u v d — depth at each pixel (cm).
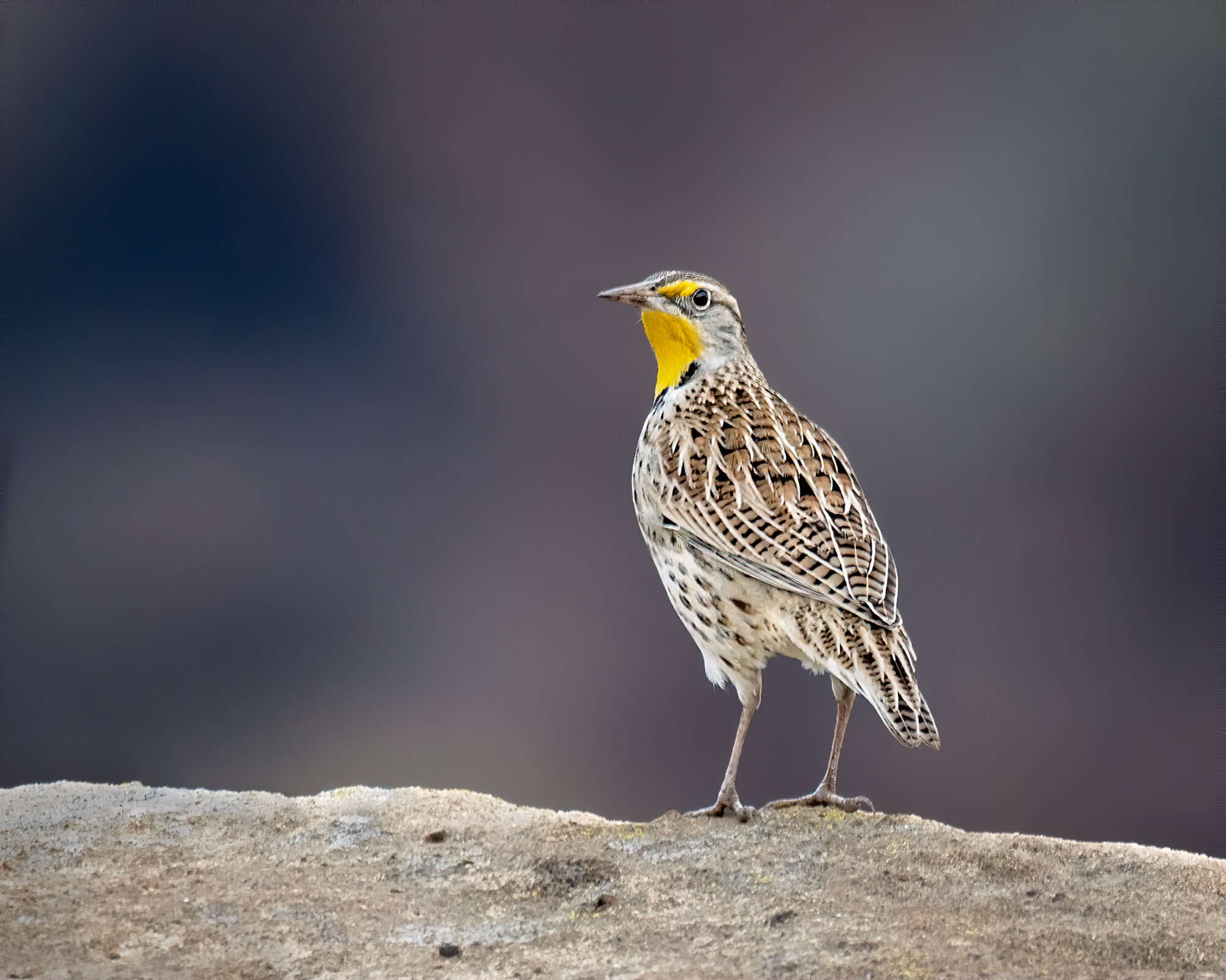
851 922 789
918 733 912
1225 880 844
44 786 1086
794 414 1125
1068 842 912
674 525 1030
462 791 1066
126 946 779
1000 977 716
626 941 782
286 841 941
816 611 968
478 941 791
